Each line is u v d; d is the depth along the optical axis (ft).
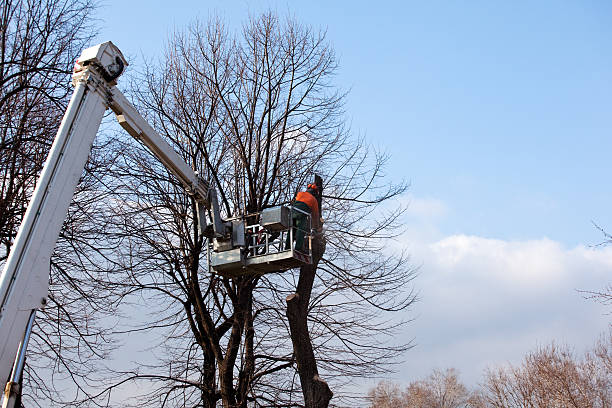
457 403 144.97
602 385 83.92
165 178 46.29
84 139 24.53
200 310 44.21
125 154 46.91
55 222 22.62
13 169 41.06
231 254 35.12
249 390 41.29
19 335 20.63
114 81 26.40
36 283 21.50
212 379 43.73
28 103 43.65
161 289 45.70
